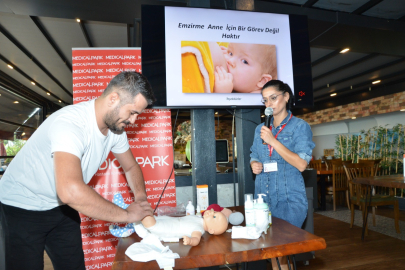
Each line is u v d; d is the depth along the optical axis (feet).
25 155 3.95
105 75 7.59
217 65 7.24
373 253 9.70
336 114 28.40
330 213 16.43
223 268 8.05
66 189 2.91
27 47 16.14
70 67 19.67
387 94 22.22
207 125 7.42
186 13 7.15
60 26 13.60
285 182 4.98
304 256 8.37
